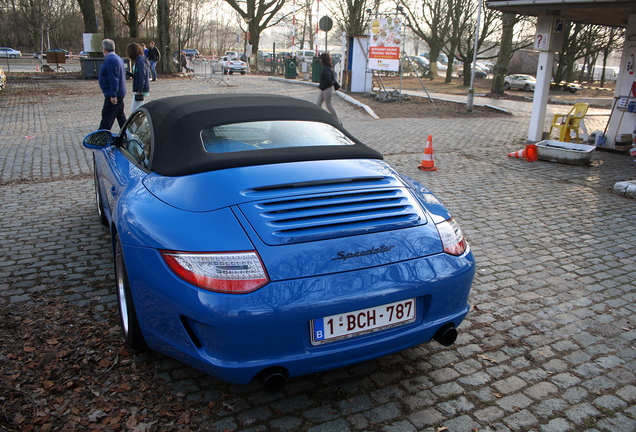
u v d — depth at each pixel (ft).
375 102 61.11
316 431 7.23
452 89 99.60
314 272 6.75
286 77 93.09
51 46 251.19
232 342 6.53
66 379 8.19
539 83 33.94
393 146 32.83
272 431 7.19
